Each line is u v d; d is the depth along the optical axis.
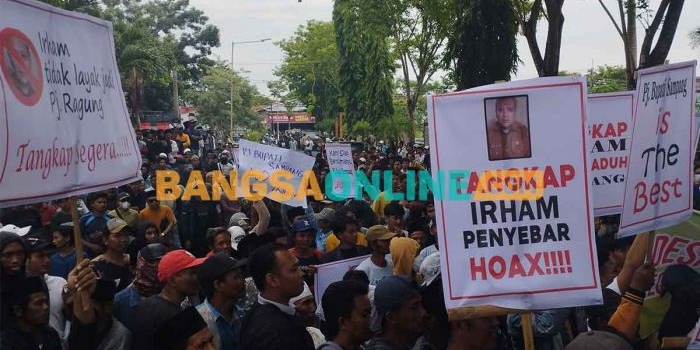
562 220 4.36
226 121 64.88
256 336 4.59
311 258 8.43
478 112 4.38
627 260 4.61
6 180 3.93
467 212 4.36
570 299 4.33
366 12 30.78
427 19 29.28
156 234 8.62
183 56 67.94
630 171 4.52
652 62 14.14
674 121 4.67
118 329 4.85
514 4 18.72
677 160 4.70
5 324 4.46
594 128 6.69
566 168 4.38
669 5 13.89
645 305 5.21
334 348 4.47
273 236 7.48
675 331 5.12
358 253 8.78
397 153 35.41
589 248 4.35
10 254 5.29
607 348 3.76
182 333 4.13
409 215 12.19
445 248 4.34
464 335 4.29
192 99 65.75
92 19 4.77
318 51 64.69
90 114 4.67
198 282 5.22
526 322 4.38
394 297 4.35
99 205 9.59
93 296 4.67
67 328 5.79
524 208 4.36
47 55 4.29
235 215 10.23
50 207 11.17
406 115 47.91
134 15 54.56
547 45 15.83
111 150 4.88
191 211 13.20
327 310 4.61
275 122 91.88
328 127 70.06
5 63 3.96
